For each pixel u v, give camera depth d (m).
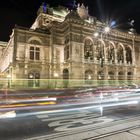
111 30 44.25
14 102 14.84
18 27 35.94
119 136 5.63
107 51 43.62
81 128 6.91
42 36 39.00
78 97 18.05
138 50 50.59
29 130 6.81
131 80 46.84
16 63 34.44
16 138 5.90
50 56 39.00
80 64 37.03
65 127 7.16
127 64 46.62
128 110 11.11
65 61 38.25
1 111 10.81
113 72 43.41
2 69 59.34
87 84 37.44
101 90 23.19
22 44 36.00
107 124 7.45
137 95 20.16
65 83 37.06
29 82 35.31
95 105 13.30
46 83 37.09
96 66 39.69
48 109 11.56
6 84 36.44
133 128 6.60
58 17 53.16
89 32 40.12
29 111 10.89
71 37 36.84
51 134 6.23
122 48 47.84
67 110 11.18
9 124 7.75
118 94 20.56
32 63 36.38
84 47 41.75
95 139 5.42
